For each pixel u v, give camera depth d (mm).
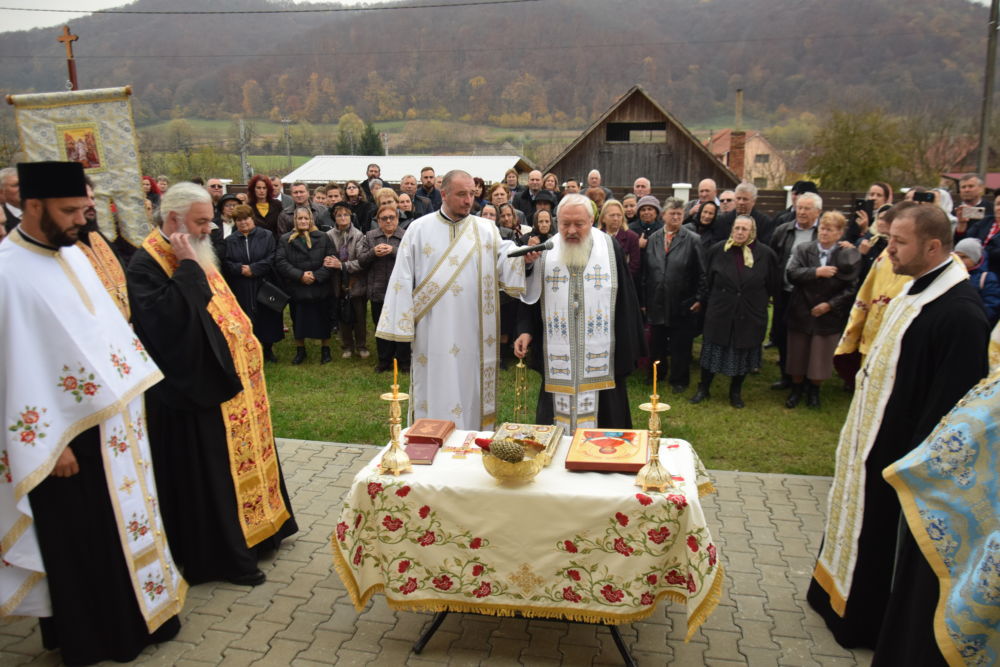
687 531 2930
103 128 5547
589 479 3090
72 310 3006
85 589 3152
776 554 4156
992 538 2203
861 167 26750
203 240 3781
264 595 3738
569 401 4516
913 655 2535
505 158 24469
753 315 6520
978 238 6742
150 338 3490
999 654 2217
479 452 3389
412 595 3154
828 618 3459
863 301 4199
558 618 3203
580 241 4383
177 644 3352
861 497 3229
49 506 3049
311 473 5227
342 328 8328
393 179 21922
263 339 7926
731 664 3213
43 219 2947
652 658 3246
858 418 3328
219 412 3746
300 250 7883
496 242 4785
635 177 26625
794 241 7156
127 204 5691
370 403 6750
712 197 8336
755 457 5590
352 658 3246
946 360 2975
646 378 7531
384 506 3121
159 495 3742
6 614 3033
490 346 4840
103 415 3027
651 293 7059
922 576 2533
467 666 3189
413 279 4719
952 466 2395
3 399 2936
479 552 3086
